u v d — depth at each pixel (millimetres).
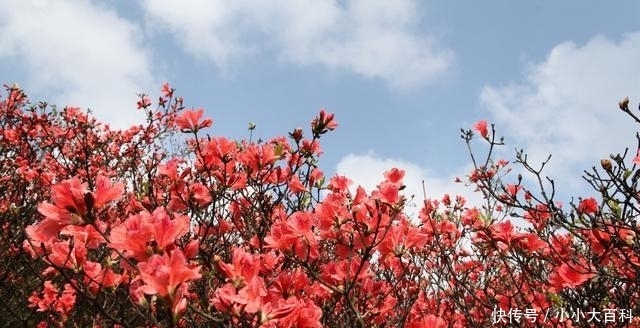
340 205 2838
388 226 2549
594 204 3707
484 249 4523
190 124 3516
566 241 3725
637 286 3510
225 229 3727
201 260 2994
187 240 3426
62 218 1784
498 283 5215
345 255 2736
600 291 3646
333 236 2742
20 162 6910
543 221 3945
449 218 5918
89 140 8086
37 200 5602
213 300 1868
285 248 2582
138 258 1640
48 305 3654
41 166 7438
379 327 3398
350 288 2561
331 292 2934
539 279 3803
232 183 3537
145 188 3771
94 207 1828
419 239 2777
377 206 2537
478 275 5566
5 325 4523
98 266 2682
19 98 7977
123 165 7738
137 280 1683
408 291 4484
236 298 1715
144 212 1744
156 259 1489
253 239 3506
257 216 4133
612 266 3705
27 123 7547
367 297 3189
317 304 3135
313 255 2605
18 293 4586
